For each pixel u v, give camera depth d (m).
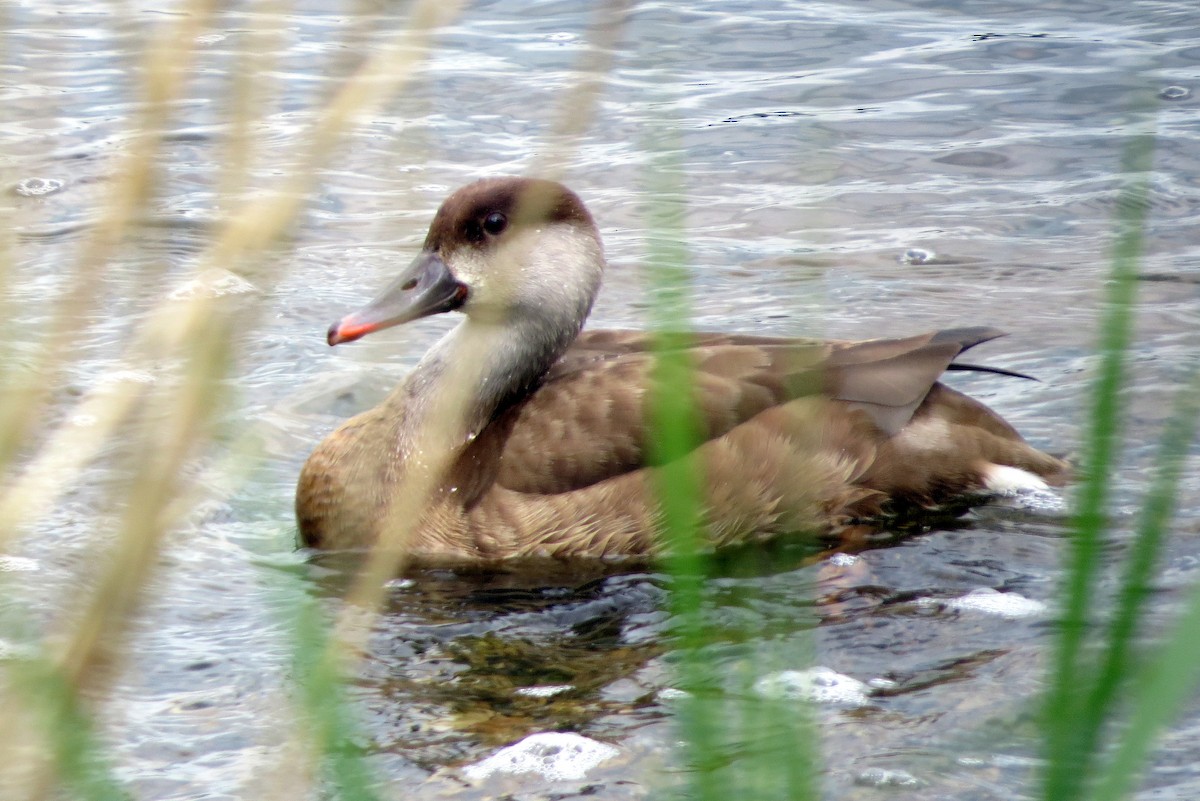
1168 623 8.16
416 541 10.09
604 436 10.13
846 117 18.20
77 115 17.88
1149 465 10.33
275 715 7.59
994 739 7.23
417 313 10.45
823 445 10.22
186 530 10.09
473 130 17.59
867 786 6.81
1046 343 13.02
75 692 4.13
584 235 10.88
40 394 3.86
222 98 3.44
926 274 14.56
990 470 10.55
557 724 7.54
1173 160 16.72
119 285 13.48
